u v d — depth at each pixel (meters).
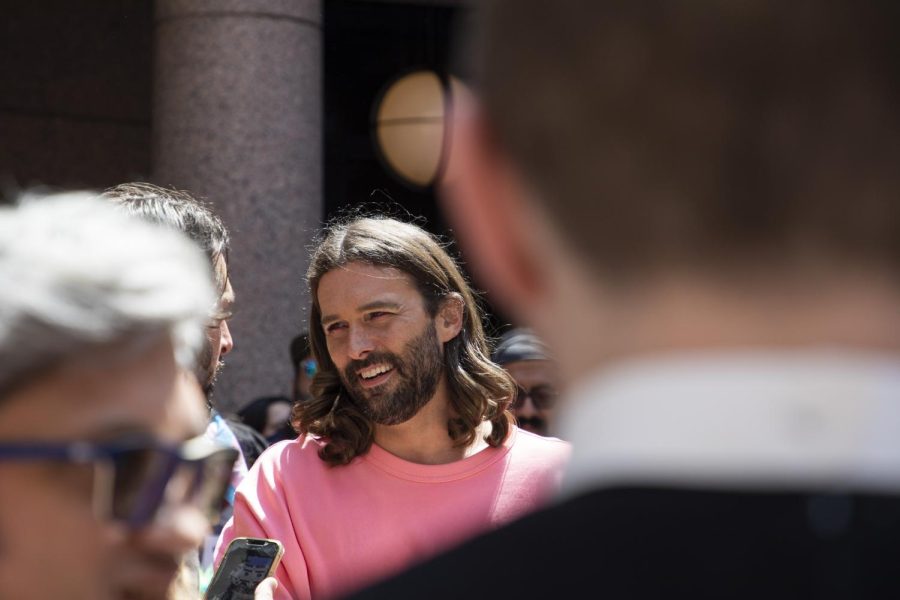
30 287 0.82
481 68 0.64
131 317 0.84
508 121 0.62
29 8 7.25
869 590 0.55
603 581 0.58
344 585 2.43
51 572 0.84
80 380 0.84
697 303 0.58
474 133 0.65
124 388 0.85
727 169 0.57
